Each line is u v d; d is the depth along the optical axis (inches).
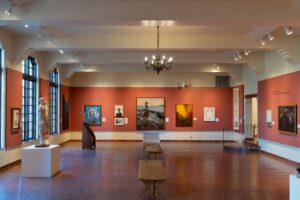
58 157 391.5
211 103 795.4
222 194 292.5
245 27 384.2
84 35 435.5
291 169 417.7
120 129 794.2
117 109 794.8
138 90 795.4
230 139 795.4
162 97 793.6
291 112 471.2
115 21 298.0
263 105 585.0
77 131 789.2
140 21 297.7
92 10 294.2
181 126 794.8
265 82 573.0
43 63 563.8
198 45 432.8
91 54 567.5
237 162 474.6
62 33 420.2
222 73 796.6
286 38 436.1
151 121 795.4
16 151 450.9
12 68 433.7
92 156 530.6
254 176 372.5
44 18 292.8
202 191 302.8
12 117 430.3
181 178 361.1
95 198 276.1
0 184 327.9
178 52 561.9
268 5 292.2
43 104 385.1
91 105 792.3
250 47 434.3
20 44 438.9
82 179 352.2
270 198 279.6
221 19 293.3
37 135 529.7
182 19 293.3
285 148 498.3
